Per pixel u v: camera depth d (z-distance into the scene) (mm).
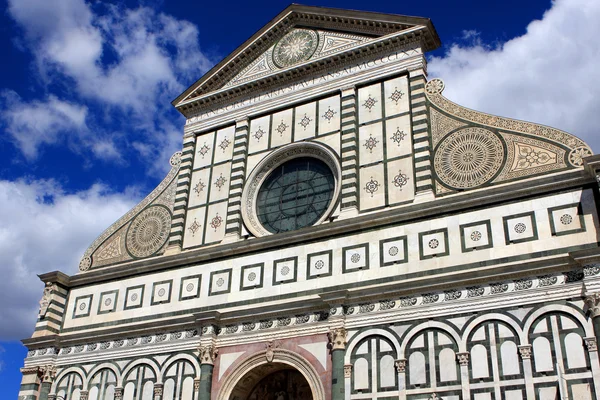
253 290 33406
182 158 40781
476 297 27844
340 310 30156
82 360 36375
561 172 28984
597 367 24562
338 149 35500
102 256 39875
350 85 36844
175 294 35656
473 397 26234
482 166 31219
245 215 36688
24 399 36031
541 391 25203
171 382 33375
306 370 30188
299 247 33250
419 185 32000
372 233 31594
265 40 41375
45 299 38469
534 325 26328
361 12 37938
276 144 37906
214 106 41625
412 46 36219
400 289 29344
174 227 38188
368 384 28469
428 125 33625
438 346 27750
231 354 32438
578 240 27078
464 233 29453
